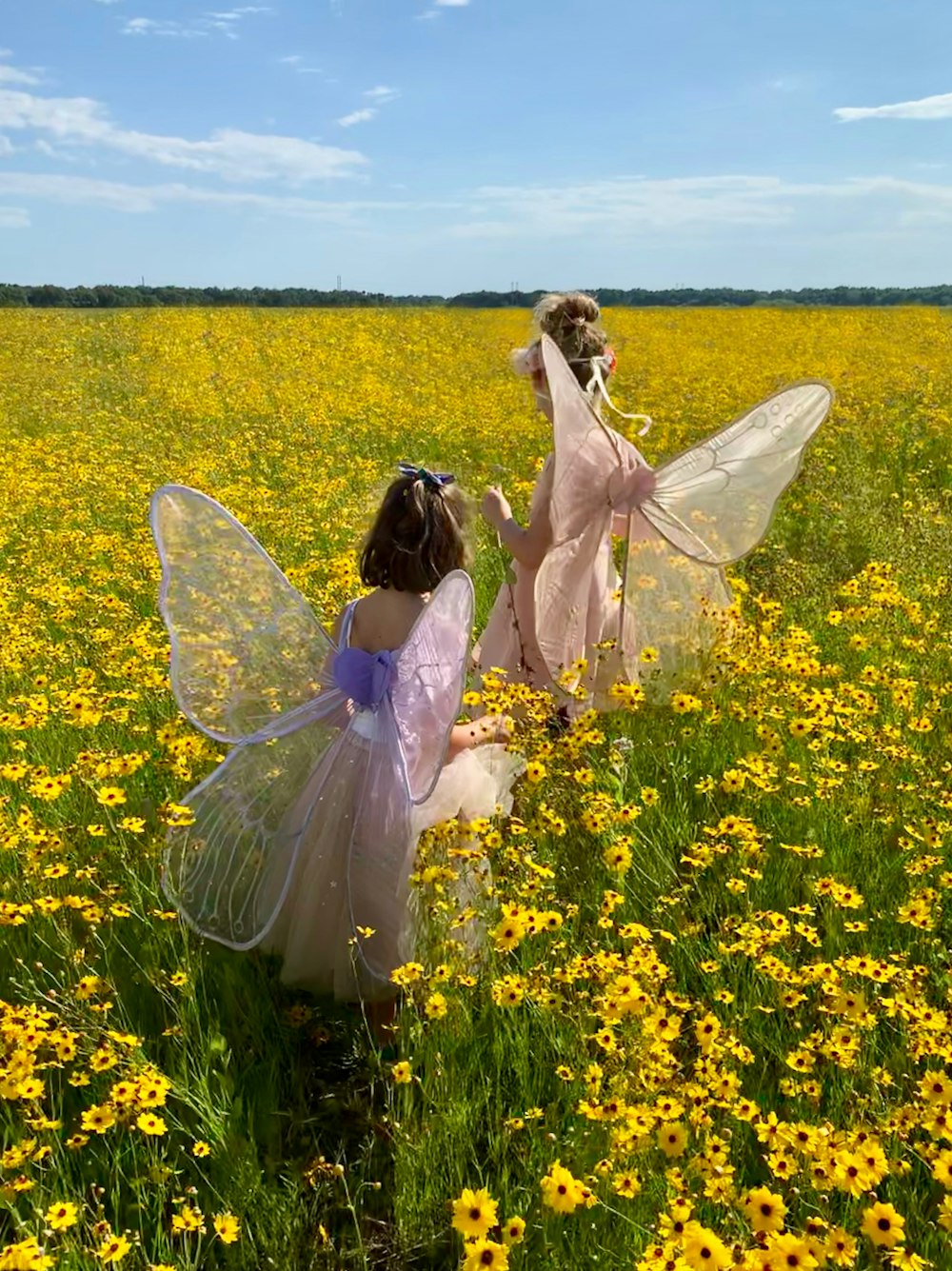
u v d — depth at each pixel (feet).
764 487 15.01
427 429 43.70
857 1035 8.83
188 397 52.11
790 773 13.53
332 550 24.48
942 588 20.52
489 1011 9.70
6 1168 7.93
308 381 59.11
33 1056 8.15
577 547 14.67
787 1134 7.40
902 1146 7.98
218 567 10.35
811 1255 6.31
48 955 10.53
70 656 17.85
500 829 10.97
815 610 20.56
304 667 10.68
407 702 10.19
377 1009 10.67
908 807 12.84
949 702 16.11
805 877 11.64
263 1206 8.20
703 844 11.89
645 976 8.97
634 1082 8.02
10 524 28.58
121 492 30.78
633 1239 7.32
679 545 15.07
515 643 15.38
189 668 10.38
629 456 14.82
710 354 73.51
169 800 12.51
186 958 10.00
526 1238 7.72
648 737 14.61
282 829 10.71
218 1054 9.27
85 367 68.74
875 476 32.58
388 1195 8.71
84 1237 7.63
